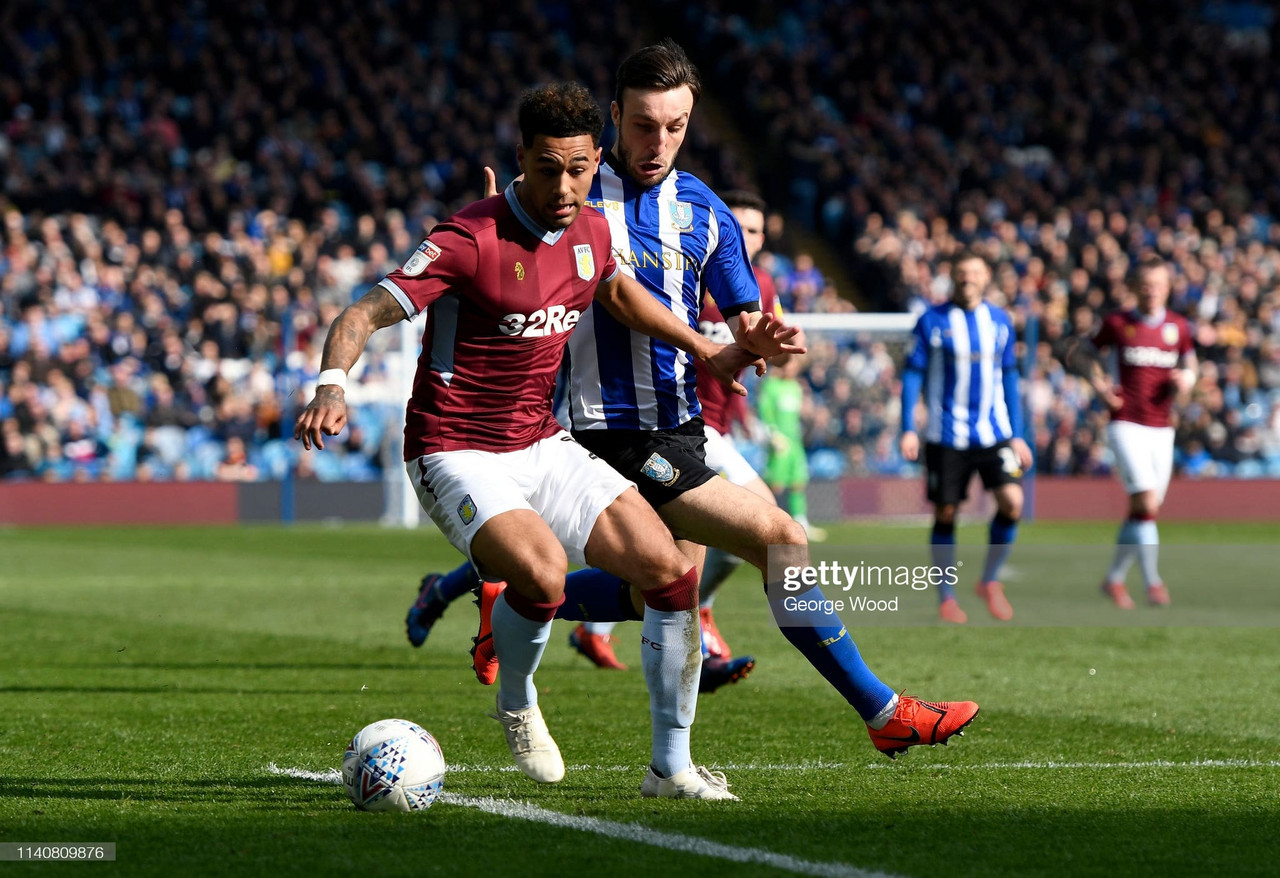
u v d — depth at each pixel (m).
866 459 71.62
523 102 13.76
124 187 78.19
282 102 89.62
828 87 103.38
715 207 17.11
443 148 88.19
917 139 96.56
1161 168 97.00
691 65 16.34
